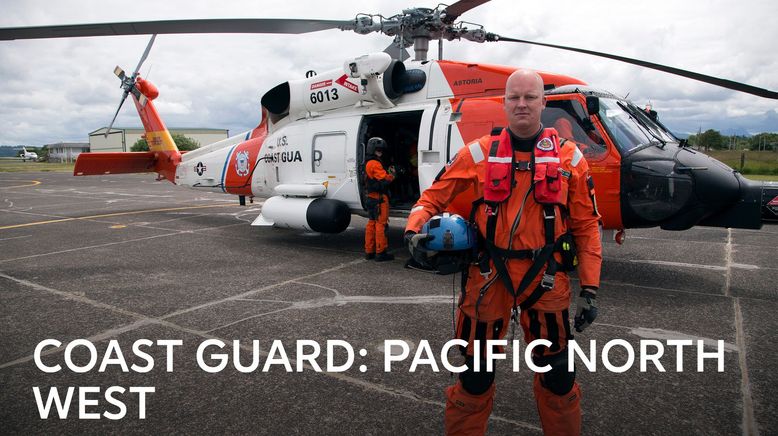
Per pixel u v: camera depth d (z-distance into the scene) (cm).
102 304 480
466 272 216
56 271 617
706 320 424
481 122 601
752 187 502
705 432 255
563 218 204
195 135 10756
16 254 728
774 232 924
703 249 751
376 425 266
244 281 563
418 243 206
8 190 2177
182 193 1986
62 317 444
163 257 700
